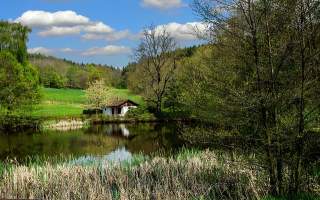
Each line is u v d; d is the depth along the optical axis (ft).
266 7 38.58
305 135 38.17
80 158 91.09
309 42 37.93
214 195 43.29
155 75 246.47
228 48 41.24
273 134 38.63
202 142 43.32
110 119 233.55
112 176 55.98
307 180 40.22
